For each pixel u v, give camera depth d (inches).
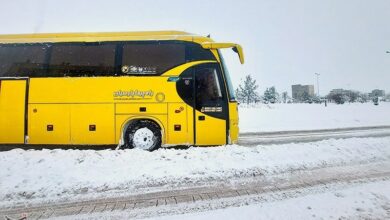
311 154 358.6
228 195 234.1
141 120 397.7
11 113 391.2
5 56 398.6
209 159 318.7
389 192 236.8
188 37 403.2
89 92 391.9
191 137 390.6
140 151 337.4
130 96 391.2
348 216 191.3
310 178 279.1
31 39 403.5
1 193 229.9
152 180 264.7
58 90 392.5
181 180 266.8
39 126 390.3
